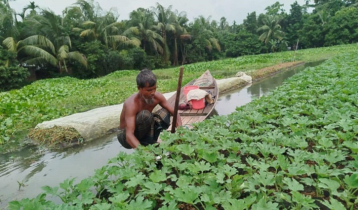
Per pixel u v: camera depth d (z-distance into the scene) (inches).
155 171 98.0
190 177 97.3
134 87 514.0
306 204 74.4
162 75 831.7
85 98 391.9
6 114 287.0
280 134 132.6
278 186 95.9
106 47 1143.0
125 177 98.3
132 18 1317.7
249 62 986.7
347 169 93.7
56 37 1003.9
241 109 211.5
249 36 1884.8
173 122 149.8
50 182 148.6
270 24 1811.0
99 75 1138.7
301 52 1293.1
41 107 308.5
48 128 224.1
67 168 166.7
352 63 483.8
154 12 1349.7
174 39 1459.2
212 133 144.9
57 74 1024.9
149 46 1390.3
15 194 136.2
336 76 352.8
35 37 911.7
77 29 1051.3
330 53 1082.7
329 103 200.1
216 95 281.3
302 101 223.3
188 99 234.1
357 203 82.8
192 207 90.4
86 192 90.9
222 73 736.3
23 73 869.2
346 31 1604.3
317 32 1722.4
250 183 88.7
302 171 91.3
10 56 857.5
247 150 120.1
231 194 88.7
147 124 135.5
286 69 706.8
